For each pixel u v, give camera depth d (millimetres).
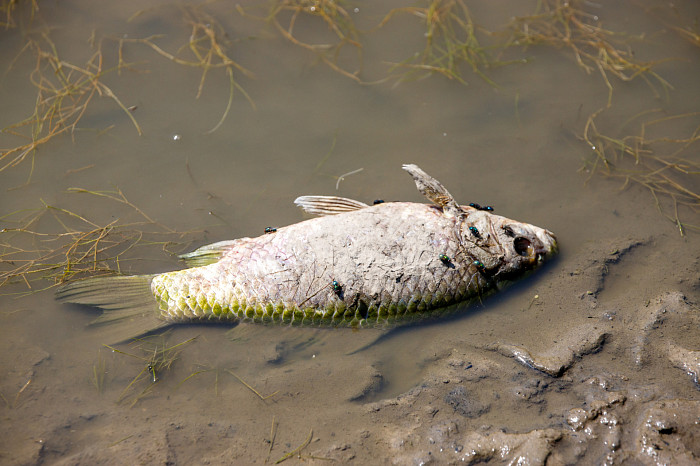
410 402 1449
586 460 1411
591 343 1469
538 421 1435
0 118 1607
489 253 1499
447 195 1513
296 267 1484
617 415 1428
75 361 1472
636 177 1585
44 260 1525
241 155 1597
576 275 1518
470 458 1416
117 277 1502
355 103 1642
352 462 1418
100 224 1548
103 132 1607
